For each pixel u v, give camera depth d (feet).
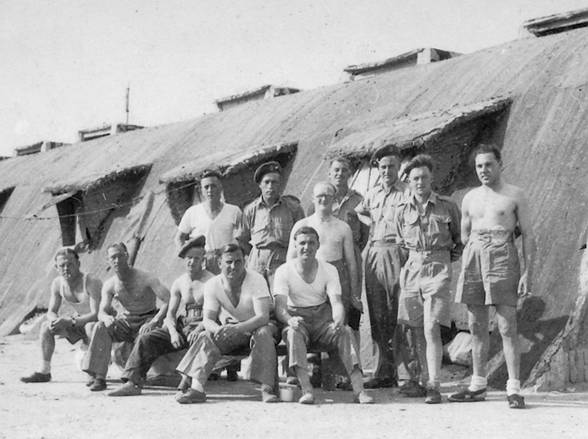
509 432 23.39
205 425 25.00
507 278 28.17
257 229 34.45
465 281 28.96
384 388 32.65
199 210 36.11
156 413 27.22
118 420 25.96
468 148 40.16
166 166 62.23
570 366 31.86
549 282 33.58
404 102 47.88
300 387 32.12
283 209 34.42
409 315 30.32
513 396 27.48
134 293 33.91
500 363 32.27
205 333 30.07
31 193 76.48
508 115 40.29
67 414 27.09
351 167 42.34
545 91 39.96
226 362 32.55
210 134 62.75
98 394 31.58
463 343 34.47
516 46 46.60
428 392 28.91
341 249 32.14
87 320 35.17
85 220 62.95
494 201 28.71
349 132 48.34
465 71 46.98
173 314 32.14
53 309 35.99
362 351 38.09
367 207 33.53
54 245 67.82
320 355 32.89
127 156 68.69
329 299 30.53
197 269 32.14
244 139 57.00
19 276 68.59
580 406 27.71
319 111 53.83
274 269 34.04
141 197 61.31
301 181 48.55
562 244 34.17
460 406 28.04
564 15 47.26
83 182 61.77
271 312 31.12
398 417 26.03
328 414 26.76
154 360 31.91
